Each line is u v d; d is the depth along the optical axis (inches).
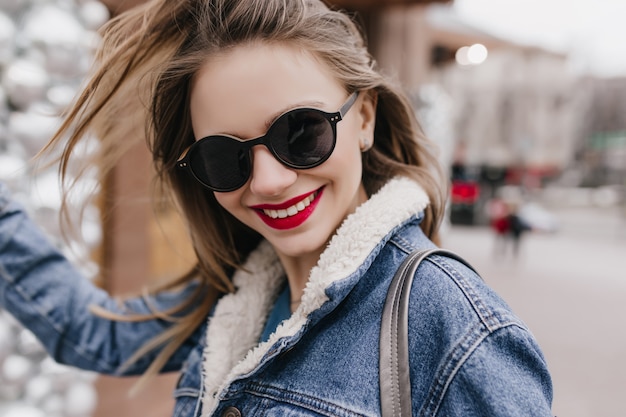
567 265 340.2
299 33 26.9
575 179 964.6
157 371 39.6
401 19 205.0
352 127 29.3
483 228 589.3
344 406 25.9
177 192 37.0
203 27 28.0
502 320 24.1
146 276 102.5
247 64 26.7
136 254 99.9
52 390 60.2
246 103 26.9
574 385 137.8
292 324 29.3
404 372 24.7
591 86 939.3
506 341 23.7
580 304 228.8
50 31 55.6
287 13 26.9
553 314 210.4
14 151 53.1
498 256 372.2
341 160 28.4
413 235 30.0
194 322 39.1
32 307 41.3
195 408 35.5
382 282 28.2
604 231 564.7
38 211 53.4
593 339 177.3
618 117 954.1
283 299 35.2
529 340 24.0
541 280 284.7
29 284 41.5
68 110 35.5
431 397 24.1
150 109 33.5
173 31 30.5
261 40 26.8
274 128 26.8
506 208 368.2
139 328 42.1
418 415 24.4
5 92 53.4
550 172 868.6
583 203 840.9
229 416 30.4
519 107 857.5
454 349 23.9
